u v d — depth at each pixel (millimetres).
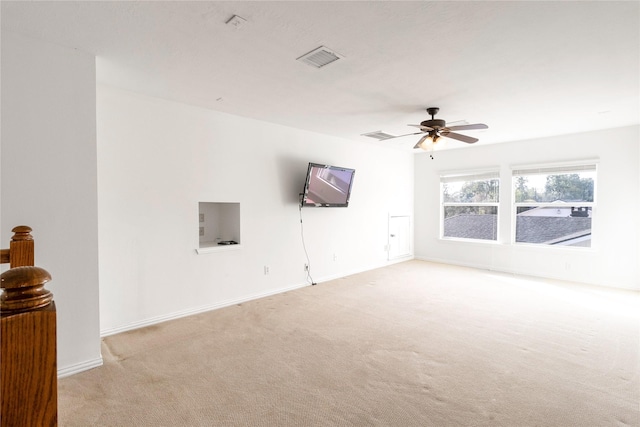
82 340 2494
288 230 4758
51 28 2141
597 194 5016
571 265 5277
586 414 1983
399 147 6434
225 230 4457
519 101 3590
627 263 4805
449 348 2867
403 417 1968
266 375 2438
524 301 4191
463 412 2010
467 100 3553
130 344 2951
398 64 2662
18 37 2217
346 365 2582
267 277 4496
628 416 1964
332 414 1999
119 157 3201
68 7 1895
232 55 2508
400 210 6848
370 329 3295
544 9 1916
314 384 2318
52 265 2367
